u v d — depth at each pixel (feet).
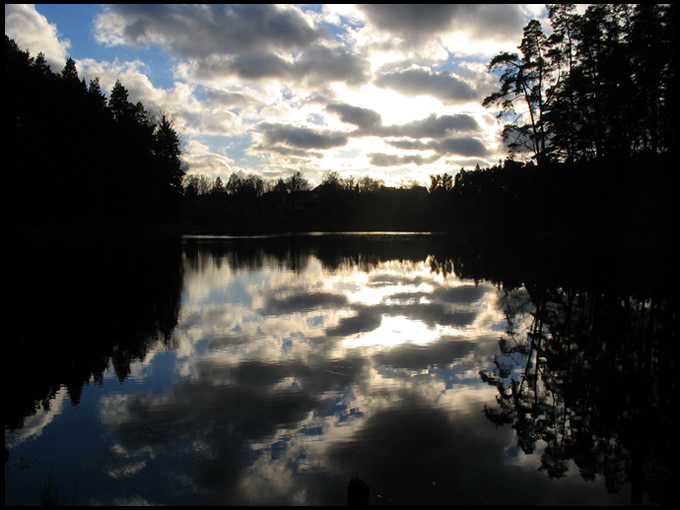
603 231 113.39
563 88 110.73
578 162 119.65
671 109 86.07
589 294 57.31
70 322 45.11
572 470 18.94
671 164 89.15
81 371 31.04
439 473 18.58
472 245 156.04
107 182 197.16
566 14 113.29
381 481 17.93
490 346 36.65
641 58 90.07
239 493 17.20
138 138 204.85
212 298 58.29
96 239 169.07
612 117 104.12
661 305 50.37
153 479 18.17
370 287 67.26
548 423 23.09
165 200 253.85
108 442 21.18
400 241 198.39
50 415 24.13
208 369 31.35
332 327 43.04
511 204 155.84
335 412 24.34
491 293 60.70
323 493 17.16
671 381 28.53
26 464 19.38
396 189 499.92
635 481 18.17
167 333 40.93
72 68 203.31
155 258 111.55
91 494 17.21
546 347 35.99
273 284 70.64
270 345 37.17
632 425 22.88
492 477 18.37
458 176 409.69
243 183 453.58
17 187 134.51
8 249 120.06
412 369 31.19
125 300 56.85
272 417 23.67
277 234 274.57
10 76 130.11
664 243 88.79
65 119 163.12
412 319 46.14
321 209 439.22
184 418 23.63
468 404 25.48
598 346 36.17
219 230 306.35
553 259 96.48
